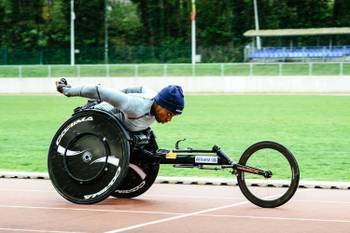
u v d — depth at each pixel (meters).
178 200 10.47
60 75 62.53
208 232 8.04
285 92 56.47
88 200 9.99
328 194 10.98
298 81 56.56
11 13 89.81
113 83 60.56
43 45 88.50
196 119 30.73
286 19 87.44
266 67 58.25
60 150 10.23
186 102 43.88
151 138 10.70
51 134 24.06
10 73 63.69
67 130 10.27
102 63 74.88
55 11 89.44
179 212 9.41
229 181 12.03
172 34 89.00
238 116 32.53
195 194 11.03
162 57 74.31
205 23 88.06
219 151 10.12
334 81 55.94
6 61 73.00
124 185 10.66
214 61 74.44
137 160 10.43
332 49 70.38
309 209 9.61
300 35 72.69
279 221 8.72
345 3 86.19
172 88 10.21
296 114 33.69
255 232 8.03
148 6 89.06
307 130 25.50
